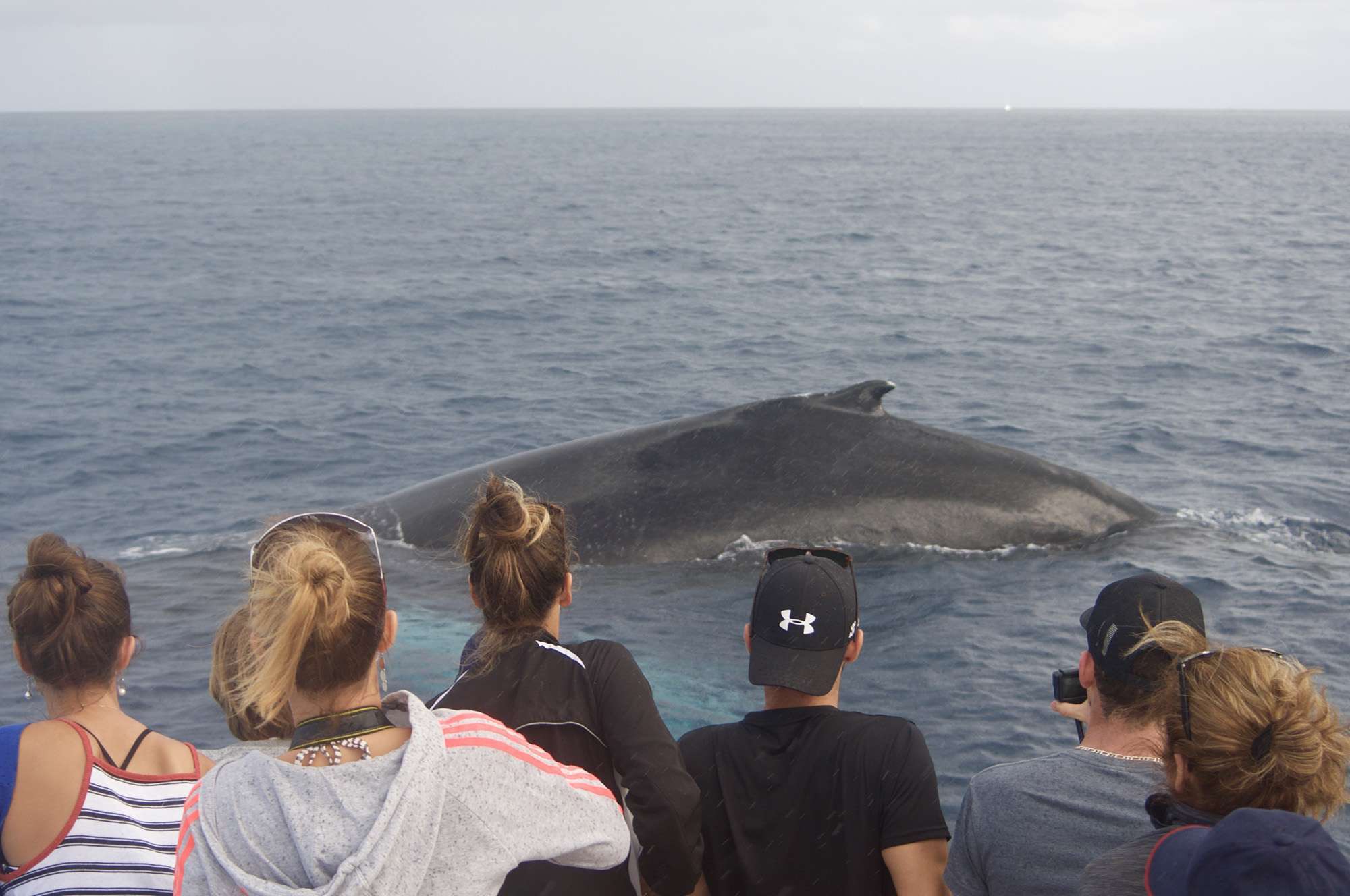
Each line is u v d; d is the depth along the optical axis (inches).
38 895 149.3
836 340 1109.7
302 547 126.2
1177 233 2142.0
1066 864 151.3
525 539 162.2
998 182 3644.2
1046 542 510.6
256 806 120.1
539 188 3361.2
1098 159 5182.1
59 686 160.1
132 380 927.0
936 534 501.0
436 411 834.8
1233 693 130.6
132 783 155.9
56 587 158.7
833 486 507.2
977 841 160.6
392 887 116.6
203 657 407.5
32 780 150.8
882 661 399.2
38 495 643.5
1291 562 499.5
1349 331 1125.7
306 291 1422.2
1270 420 781.3
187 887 119.8
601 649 165.3
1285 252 1840.6
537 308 1307.8
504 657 162.2
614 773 161.5
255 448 733.9
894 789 160.7
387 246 1926.7
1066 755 159.9
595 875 151.4
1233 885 111.0
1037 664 396.5
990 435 753.0
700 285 1497.3
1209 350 1031.6
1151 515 549.3
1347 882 109.6
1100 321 1203.9
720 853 167.2
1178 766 134.6
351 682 126.3
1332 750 128.5
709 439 524.7
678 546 487.2
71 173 3986.2
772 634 167.9
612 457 525.7
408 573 480.1
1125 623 159.5
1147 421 780.6
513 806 127.7
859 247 1932.8
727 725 174.4
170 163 4793.3
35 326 1163.3
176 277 1535.4
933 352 1043.9
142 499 637.3
